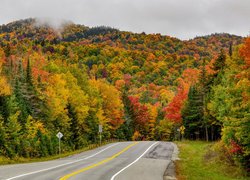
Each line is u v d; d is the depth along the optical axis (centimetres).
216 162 3016
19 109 4625
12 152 3734
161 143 5638
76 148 5825
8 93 4341
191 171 2553
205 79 6531
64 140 5516
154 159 3372
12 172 2086
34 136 4431
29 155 4112
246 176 2472
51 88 5406
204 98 6188
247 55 2255
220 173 2602
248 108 2398
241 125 2381
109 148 4800
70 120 5666
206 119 6044
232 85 2870
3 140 3800
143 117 10788
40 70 6469
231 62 2928
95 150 4606
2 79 4422
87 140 6462
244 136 2402
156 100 16075
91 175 2030
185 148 4653
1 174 1966
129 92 18512
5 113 4222
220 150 3372
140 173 2261
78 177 1900
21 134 4397
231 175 2523
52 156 4206
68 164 2775
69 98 5878
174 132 9775
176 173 2355
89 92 6738
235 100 2494
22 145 4059
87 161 3117
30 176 1878
